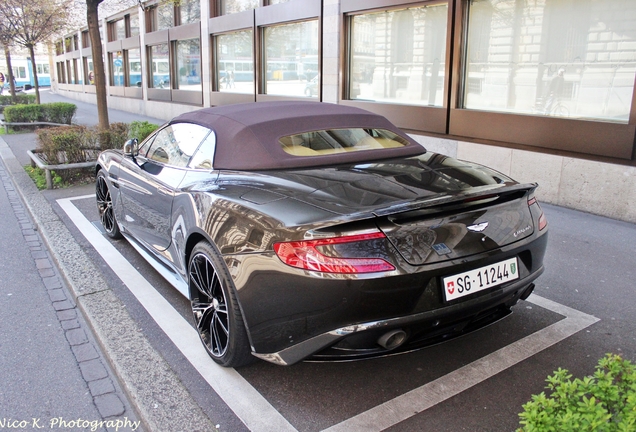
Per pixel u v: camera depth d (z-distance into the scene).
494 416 2.49
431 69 9.09
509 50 7.70
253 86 14.55
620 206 5.93
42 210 6.53
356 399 2.65
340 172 3.00
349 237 2.33
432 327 2.49
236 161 3.24
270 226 2.52
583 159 6.28
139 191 4.17
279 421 2.49
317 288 2.34
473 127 8.02
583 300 3.79
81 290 4.05
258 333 2.58
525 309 3.64
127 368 2.94
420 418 2.48
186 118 4.05
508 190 2.73
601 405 1.69
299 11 11.85
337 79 10.98
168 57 19.34
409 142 3.71
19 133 16.16
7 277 4.60
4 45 19.44
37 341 3.42
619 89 6.38
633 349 3.09
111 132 8.73
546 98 7.30
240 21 14.33
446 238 2.48
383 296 2.33
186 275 3.39
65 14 18.52
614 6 6.32
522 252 2.77
